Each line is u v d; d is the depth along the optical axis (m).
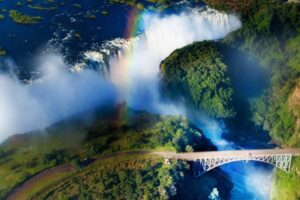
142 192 195.25
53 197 190.12
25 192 191.00
